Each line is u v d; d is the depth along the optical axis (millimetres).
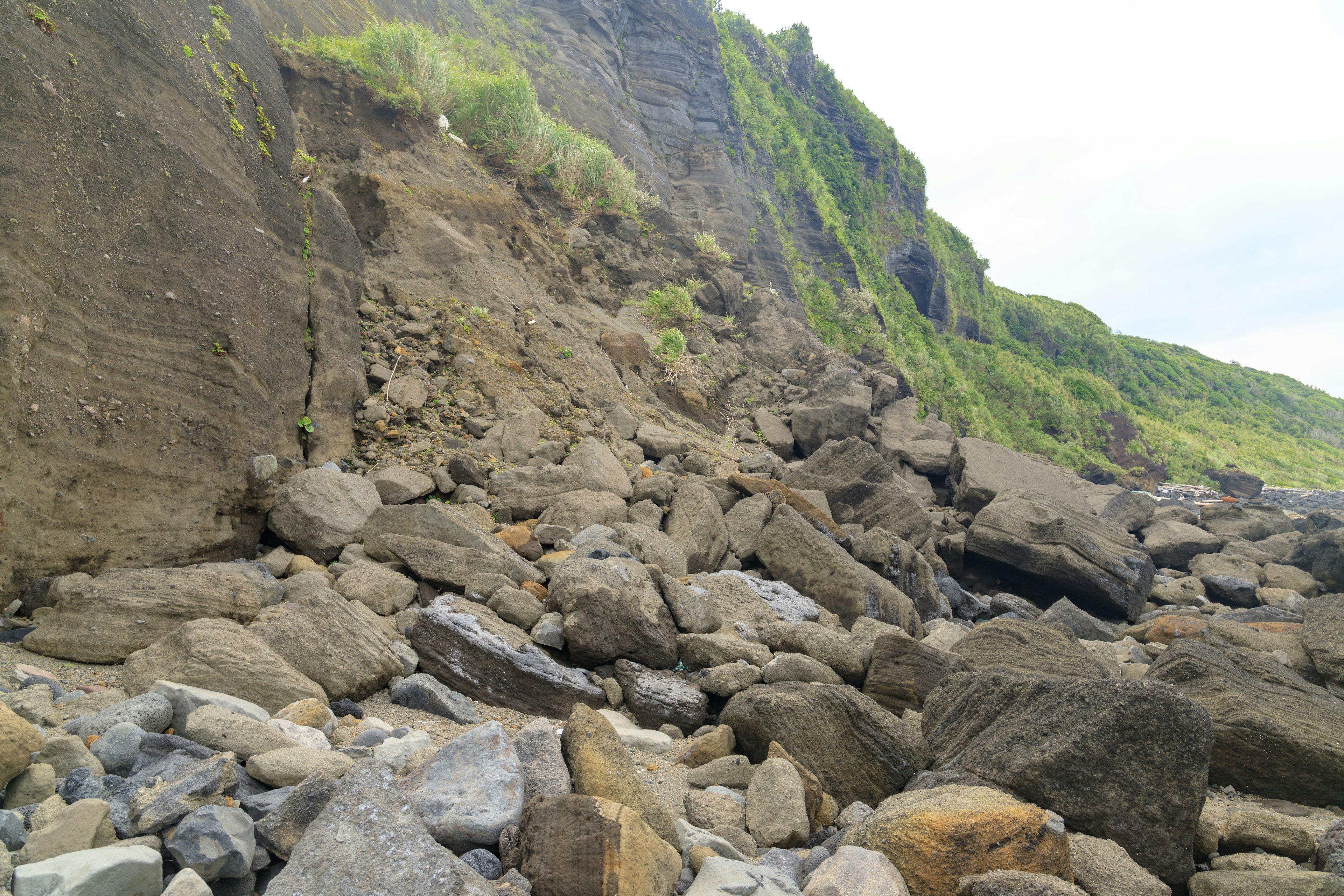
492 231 11211
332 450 6598
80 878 1845
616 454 8766
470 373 8453
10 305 3480
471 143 13500
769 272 21031
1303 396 79250
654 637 4578
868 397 14305
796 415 14008
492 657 4039
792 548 7035
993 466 13234
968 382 29656
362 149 10320
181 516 4531
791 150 26703
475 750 2775
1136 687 3277
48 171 3859
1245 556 11648
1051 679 3670
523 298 10500
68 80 4242
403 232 9805
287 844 2270
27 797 2244
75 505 3857
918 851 2721
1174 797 3162
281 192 6934
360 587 4625
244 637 3361
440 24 16422
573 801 2455
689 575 6352
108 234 4324
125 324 4344
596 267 13734
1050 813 2807
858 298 22766
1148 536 12445
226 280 5301
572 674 4223
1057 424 32188
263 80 7297
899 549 8125
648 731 4027
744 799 3359
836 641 4895
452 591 4930
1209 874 3072
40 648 3361
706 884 2490
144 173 4734
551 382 9406
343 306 7578
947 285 36344
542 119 14508
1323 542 10727
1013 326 50844
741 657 4637
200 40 6152
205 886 2025
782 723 3754
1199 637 6336
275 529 5340
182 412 4648
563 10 21156
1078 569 9273
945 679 4227
